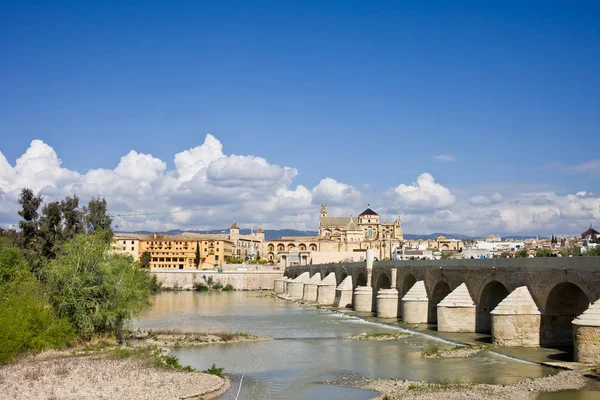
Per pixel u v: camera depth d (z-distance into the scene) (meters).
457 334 75.19
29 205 118.00
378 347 68.56
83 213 123.88
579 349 51.44
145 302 83.62
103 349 63.91
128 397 43.44
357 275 130.75
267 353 65.06
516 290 64.12
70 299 67.31
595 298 53.31
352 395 45.41
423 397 42.84
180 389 45.78
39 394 44.12
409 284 102.00
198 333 79.62
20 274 73.19
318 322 97.69
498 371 51.94
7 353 56.75
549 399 41.09
